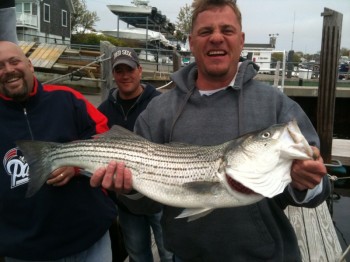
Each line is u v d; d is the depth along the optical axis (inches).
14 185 113.7
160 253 162.6
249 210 90.4
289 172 80.6
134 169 98.7
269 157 81.6
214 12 93.7
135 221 158.2
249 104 94.6
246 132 92.4
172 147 96.0
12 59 111.2
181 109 99.4
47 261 115.8
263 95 95.1
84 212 118.6
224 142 92.7
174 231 99.0
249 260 91.4
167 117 101.6
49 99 120.3
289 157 79.3
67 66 525.7
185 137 97.3
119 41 1418.6
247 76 96.1
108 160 102.3
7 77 111.6
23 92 113.6
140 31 1481.3
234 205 87.3
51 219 114.5
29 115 117.3
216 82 97.7
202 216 89.7
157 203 108.7
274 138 81.7
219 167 88.5
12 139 115.6
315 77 822.5
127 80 163.5
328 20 344.8
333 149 368.2
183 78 102.7
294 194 84.4
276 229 91.5
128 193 101.5
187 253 97.3
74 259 119.7
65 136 118.8
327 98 346.6
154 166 96.7
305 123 93.2
